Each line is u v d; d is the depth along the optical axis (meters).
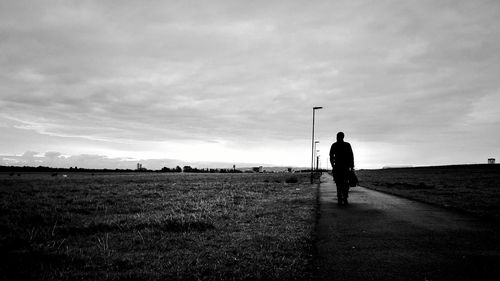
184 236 7.03
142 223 8.52
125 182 40.44
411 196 15.11
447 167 125.50
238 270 4.56
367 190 20.30
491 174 59.09
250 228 7.91
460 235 6.42
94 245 6.43
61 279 4.41
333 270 4.45
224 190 23.19
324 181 44.56
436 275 4.14
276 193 19.59
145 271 4.64
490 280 3.93
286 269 4.55
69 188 26.52
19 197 17.45
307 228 7.43
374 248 5.53
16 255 5.40
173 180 47.78
